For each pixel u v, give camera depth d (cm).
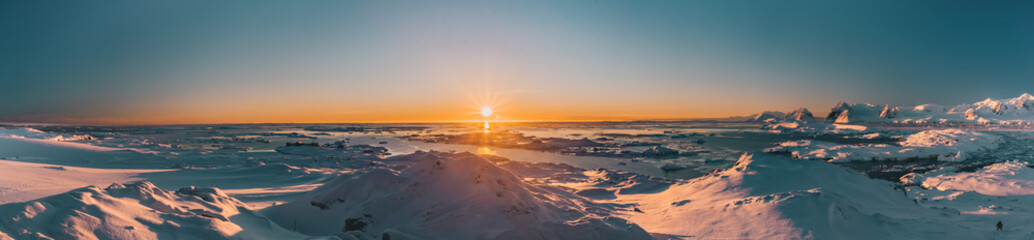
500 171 1473
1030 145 8794
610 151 8194
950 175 3569
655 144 10138
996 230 1427
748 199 1623
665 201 2134
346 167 4822
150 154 4972
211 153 5819
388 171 1499
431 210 1239
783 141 11438
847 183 2161
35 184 1936
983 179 3134
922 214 1777
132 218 830
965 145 7625
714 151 8094
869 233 1349
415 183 1391
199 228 852
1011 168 3488
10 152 4228
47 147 4594
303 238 1062
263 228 1085
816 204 1405
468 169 1428
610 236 1044
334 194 1405
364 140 12431
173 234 809
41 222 706
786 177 2170
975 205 2138
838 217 1359
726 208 1566
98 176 2808
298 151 7400
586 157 7062
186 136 13988
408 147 9631
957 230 1413
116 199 888
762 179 2159
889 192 2158
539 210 1262
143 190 998
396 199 1323
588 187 2945
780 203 1466
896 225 1434
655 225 1533
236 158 5056
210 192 1205
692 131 19050
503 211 1177
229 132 18088
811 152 6981
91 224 743
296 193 2220
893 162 6012
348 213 1315
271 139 12475
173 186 2773
